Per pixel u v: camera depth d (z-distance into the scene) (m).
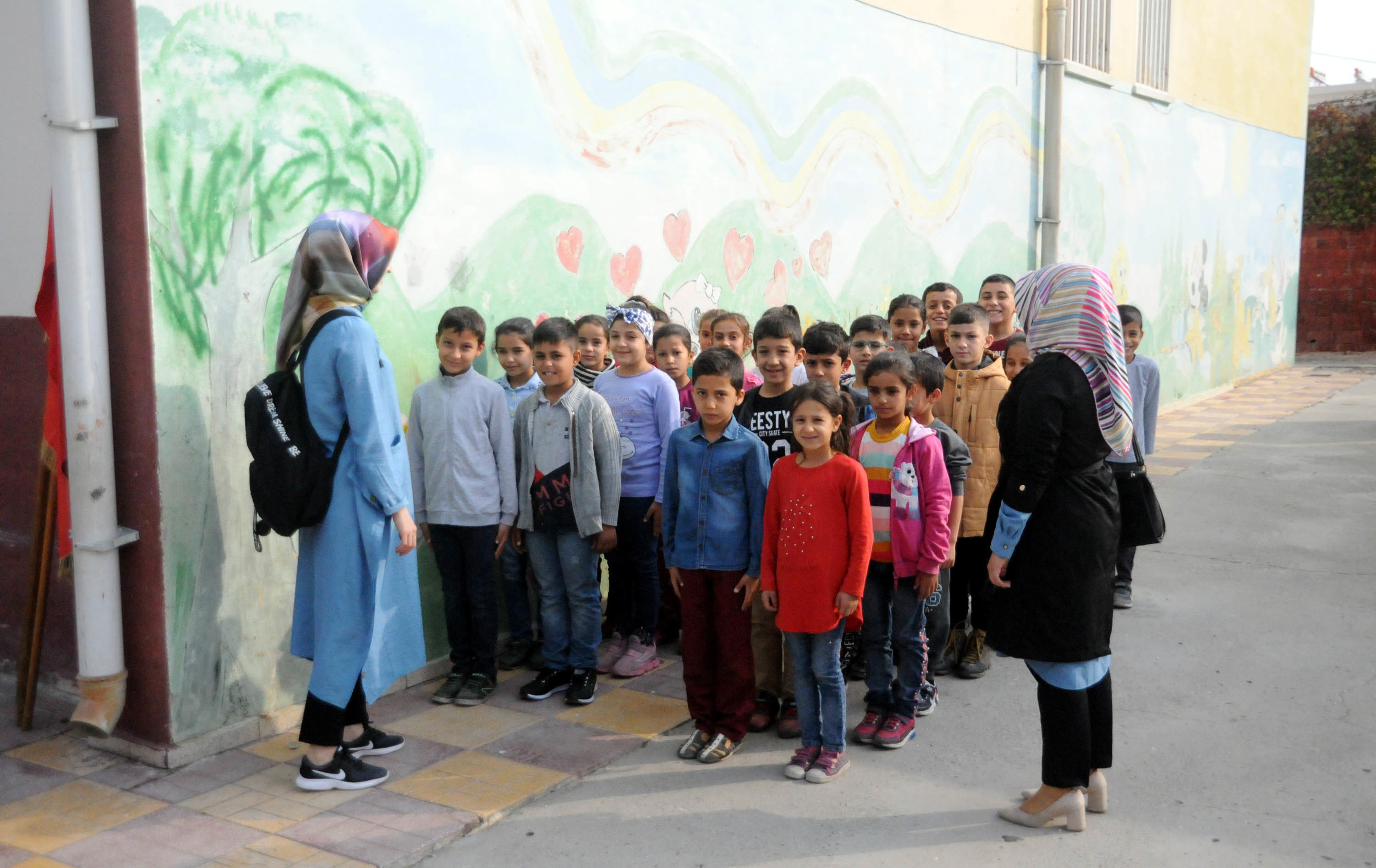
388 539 3.73
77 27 3.58
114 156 3.68
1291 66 16.72
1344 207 19.09
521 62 5.07
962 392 4.95
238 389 4.02
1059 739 3.42
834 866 3.26
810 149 7.13
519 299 5.16
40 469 4.13
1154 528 3.72
